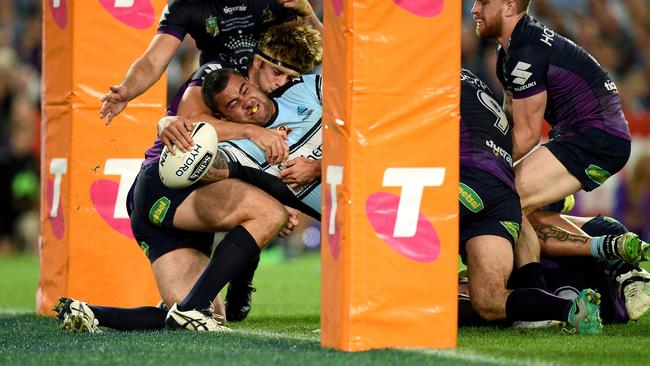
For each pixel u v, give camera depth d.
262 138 17.42
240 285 20.17
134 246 19.98
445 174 14.38
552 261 19.53
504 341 16.02
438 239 14.40
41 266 21.20
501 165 18.31
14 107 41.09
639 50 47.91
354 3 13.88
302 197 17.95
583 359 14.08
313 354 13.93
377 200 14.12
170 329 17.14
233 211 17.12
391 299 14.26
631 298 19.03
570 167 19.20
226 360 13.62
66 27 19.78
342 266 14.09
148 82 18.14
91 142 19.78
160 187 17.64
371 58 13.98
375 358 13.52
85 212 19.84
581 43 46.41
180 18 18.72
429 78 14.23
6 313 22.30
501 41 19.42
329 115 14.48
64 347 15.25
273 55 18.11
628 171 38.31
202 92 17.73
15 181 41.31
